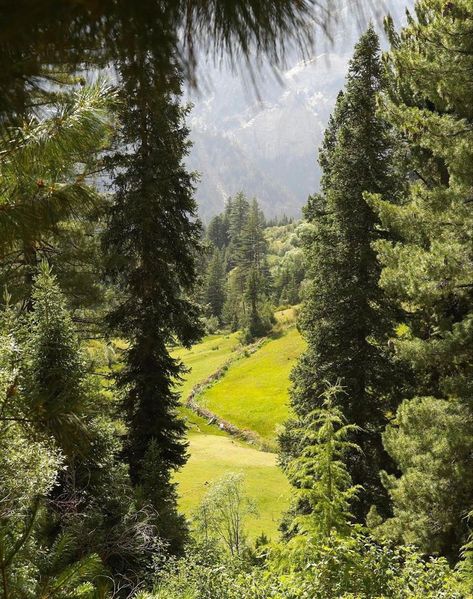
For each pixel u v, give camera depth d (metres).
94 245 11.52
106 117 2.25
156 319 13.73
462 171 8.72
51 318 7.49
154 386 13.89
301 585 5.59
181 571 8.15
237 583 6.39
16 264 8.53
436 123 9.11
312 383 15.10
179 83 1.21
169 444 14.05
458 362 9.41
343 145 14.63
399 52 9.27
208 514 18.02
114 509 9.33
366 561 5.73
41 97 1.42
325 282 14.91
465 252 8.84
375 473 13.88
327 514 6.63
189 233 14.02
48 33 1.04
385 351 14.74
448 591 5.68
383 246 10.73
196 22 1.13
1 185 2.36
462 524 9.20
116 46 1.10
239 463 32.00
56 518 7.21
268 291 94.62
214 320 90.81
